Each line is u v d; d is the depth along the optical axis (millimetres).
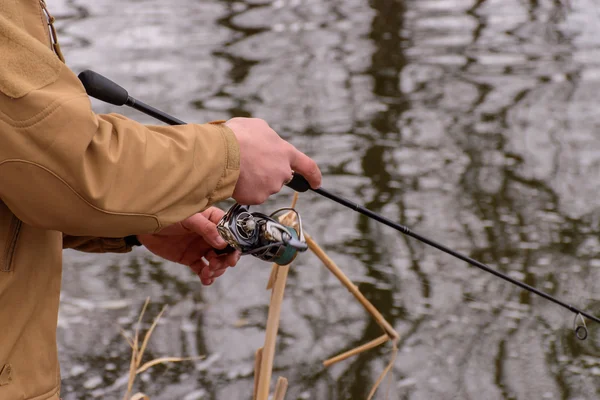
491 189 5266
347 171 5430
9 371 1396
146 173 1313
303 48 7680
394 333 2951
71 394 3477
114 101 1562
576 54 7605
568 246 4637
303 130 6016
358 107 6449
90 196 1267
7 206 1371
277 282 2184
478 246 4625
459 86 6902
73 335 3863
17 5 1281
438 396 3516
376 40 7910
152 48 7543
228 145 1411
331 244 4645
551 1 9023
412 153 5715
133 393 3504
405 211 4965
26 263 1409
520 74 7160
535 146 5848
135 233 1358
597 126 6168
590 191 5242
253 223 1673
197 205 1390
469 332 3943
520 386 3586
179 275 4430
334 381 3609
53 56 1268
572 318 4047
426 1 9008
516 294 4238
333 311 4082
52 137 1233
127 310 4082
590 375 3658
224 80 6906
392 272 4395
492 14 8625
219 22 8312
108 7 8695
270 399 3438
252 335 3924
